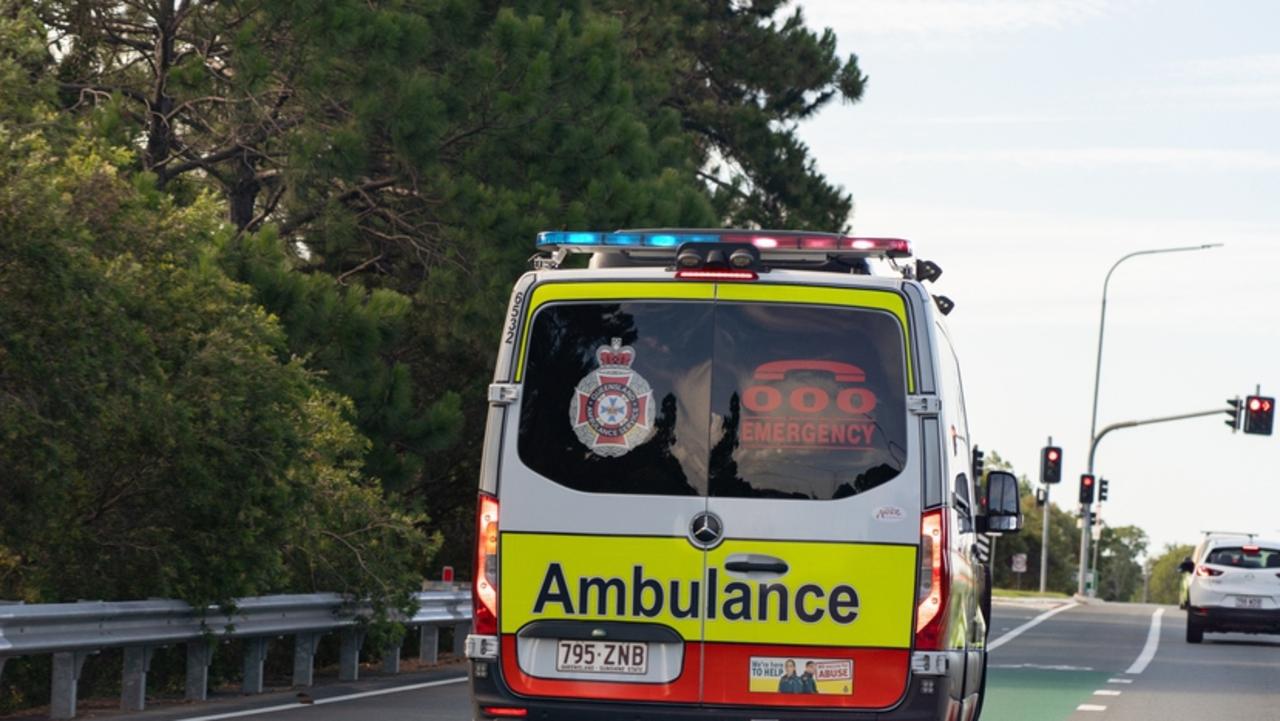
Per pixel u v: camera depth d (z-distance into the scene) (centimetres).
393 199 3256
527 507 1062
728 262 1060
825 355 1056
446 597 2417
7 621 1508
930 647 1036
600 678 1052
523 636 1059
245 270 2758
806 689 1041
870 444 1049
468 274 3100
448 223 3125
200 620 1841
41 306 1819
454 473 3712
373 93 2927
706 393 1058
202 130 3141
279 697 1925
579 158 3206
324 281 2830
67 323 1822
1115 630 4109
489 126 3166
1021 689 2292
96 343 1858
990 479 1475
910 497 1044
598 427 1064
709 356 1061
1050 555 19875
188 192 3061
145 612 1734
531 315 1077
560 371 1071
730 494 1050
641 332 1068
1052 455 7694
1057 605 6306
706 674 1045
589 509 1057
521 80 3156
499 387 1073
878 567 1042
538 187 3114
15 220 1775
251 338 2080
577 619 1055
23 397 1847
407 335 3378
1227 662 3020
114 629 1686
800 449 1050
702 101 5675
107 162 2088
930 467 1045
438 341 3303
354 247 3319
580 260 3103
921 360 1051
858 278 1059
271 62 2848
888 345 1055
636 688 1049
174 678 2120
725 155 5781
